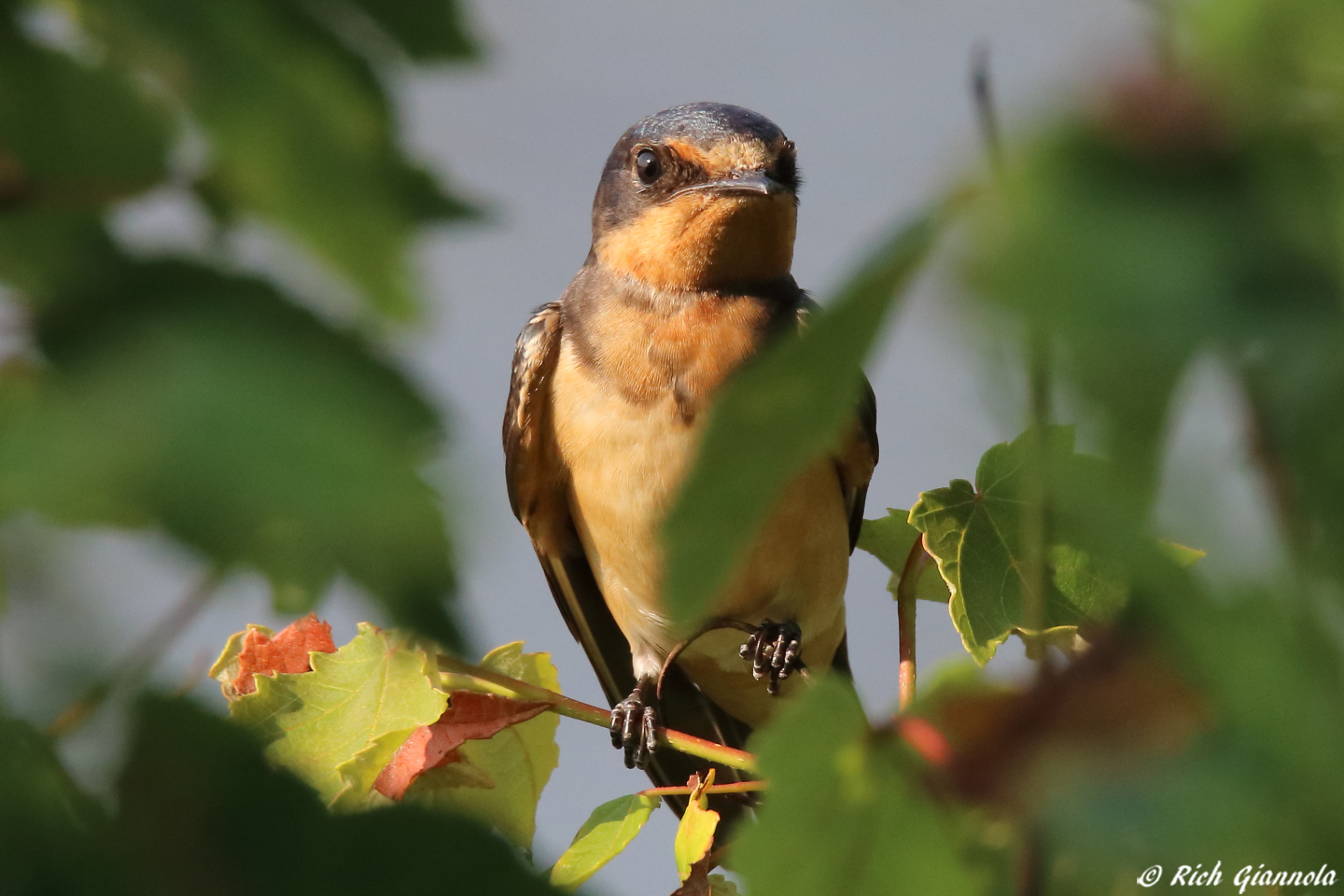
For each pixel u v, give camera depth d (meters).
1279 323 1.42
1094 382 1.43
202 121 1.79
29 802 1.73
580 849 6.21
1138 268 1.43
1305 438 1.44
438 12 1.92
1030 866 1.91
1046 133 1.50
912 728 2.18
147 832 1.82
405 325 1.75
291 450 1.54
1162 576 1.60
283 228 1.79
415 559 1.53
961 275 1.47
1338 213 1.46
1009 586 5.76
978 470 5.73
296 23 1.86
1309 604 1.55
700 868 6.08
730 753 6.37
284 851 1.90
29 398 1.60
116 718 1.77
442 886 1.95
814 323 1.57
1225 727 1.67
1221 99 1.51
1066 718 1.85
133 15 1.76
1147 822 1.70
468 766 6.60
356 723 5.85
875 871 2.20
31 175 1.81
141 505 1.52
